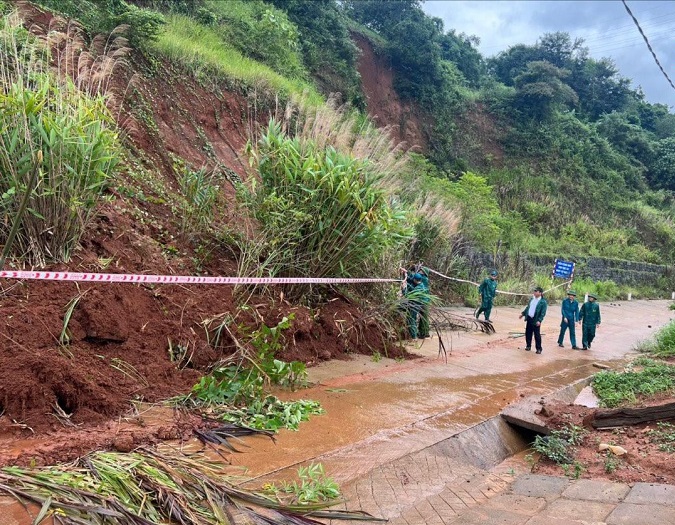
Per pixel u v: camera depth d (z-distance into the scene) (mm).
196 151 10297
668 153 47531
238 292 7203
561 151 37500
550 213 30281
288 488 3959
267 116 12930
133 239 6762
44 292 5270
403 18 32531
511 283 18500
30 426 4223
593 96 51500
